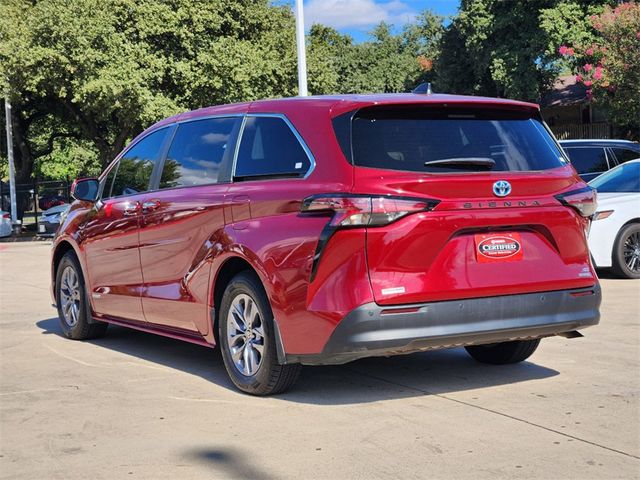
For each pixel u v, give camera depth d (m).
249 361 5.42
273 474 3.92
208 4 29.94
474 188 4.88
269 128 5.47
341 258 4.70
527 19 32.22
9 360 6.85
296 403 5.19
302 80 14.86
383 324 4.66
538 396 5.18
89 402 5.40
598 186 11.73
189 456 4.23
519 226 5.04
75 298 7.75
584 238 5.31
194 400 5.37
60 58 26.98
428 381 5.69
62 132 43.75
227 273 5.69
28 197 36.12
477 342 4.97
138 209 6.59
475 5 32.81
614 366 5.97
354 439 4.40
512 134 5.28
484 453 4.11
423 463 3.98
